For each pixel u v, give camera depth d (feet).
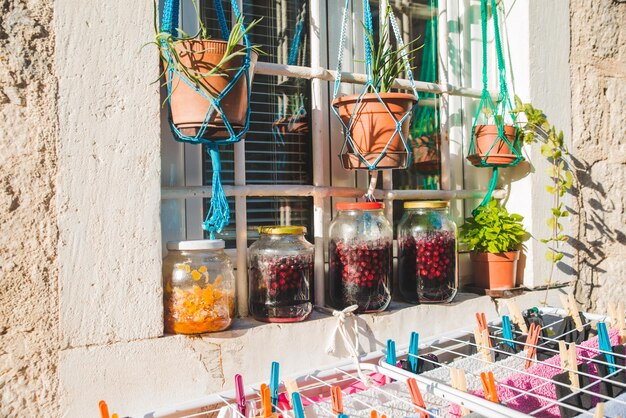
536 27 6.89
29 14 4.06
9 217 3.98
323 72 5.76
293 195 5.69
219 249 4.72
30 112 4.06
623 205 7.55
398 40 5.69
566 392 4.15
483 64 6.68
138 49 4.41
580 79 7.27
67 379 4.13
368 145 5.27
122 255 4.33
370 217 5.52
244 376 4.81
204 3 5.60
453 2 7.20
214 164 4.64
